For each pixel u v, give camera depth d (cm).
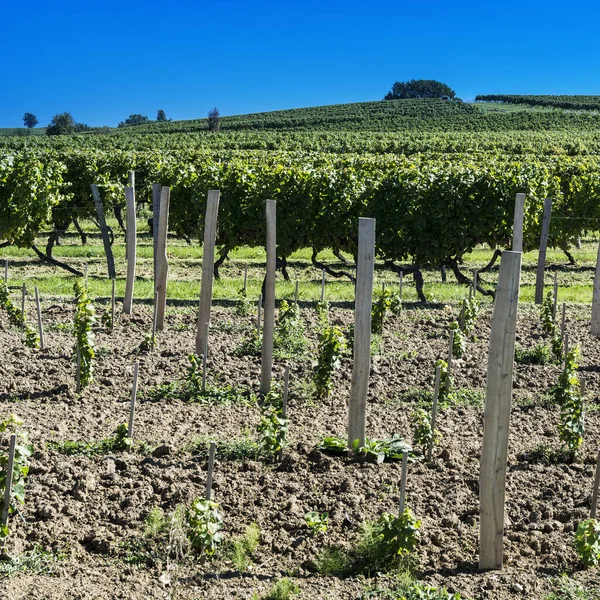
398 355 1112
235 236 1780
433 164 2280
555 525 579
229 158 2767
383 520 522
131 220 1311
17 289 1628
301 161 2461
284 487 631
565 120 8488
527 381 1008
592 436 795
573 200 2253
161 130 9319
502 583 488
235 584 485
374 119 9481
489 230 1739
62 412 805
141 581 485
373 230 683
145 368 991
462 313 1236
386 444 713
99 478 632
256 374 981
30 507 575
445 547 543
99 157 2544
